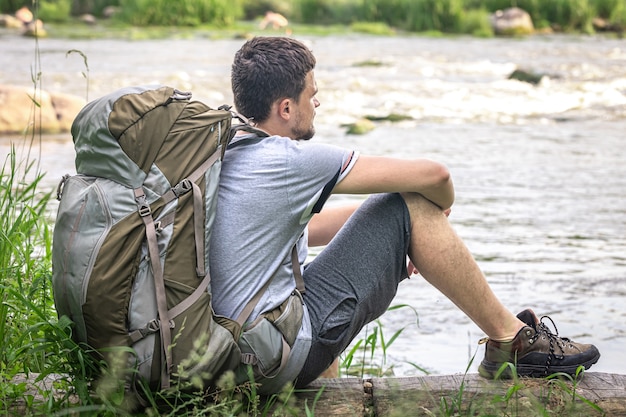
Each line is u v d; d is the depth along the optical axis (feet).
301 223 10.95
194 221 10.13
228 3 127.95
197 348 10.09
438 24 121.29
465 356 17.12
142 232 9.95
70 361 11.12
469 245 24.91
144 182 10.03
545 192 32.27
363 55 85.15
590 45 101.55
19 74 62.69
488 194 31.76
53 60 73.20
